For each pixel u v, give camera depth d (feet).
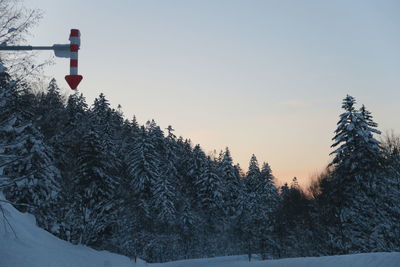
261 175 253.65
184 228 235.81
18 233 59.82
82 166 118.62
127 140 248.11
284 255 222.07
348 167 126.52
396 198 121.80
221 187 255.91
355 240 129.70
